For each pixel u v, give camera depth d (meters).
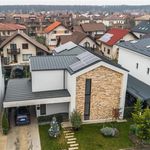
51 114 29.28
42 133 25.97
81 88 26.98
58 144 23.80
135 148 23.64
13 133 25.88
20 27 79.94
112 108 28.78
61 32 79.12
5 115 25.73
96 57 27.84
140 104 26.67
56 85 29.45
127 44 41.03
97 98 27.91
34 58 30.52
